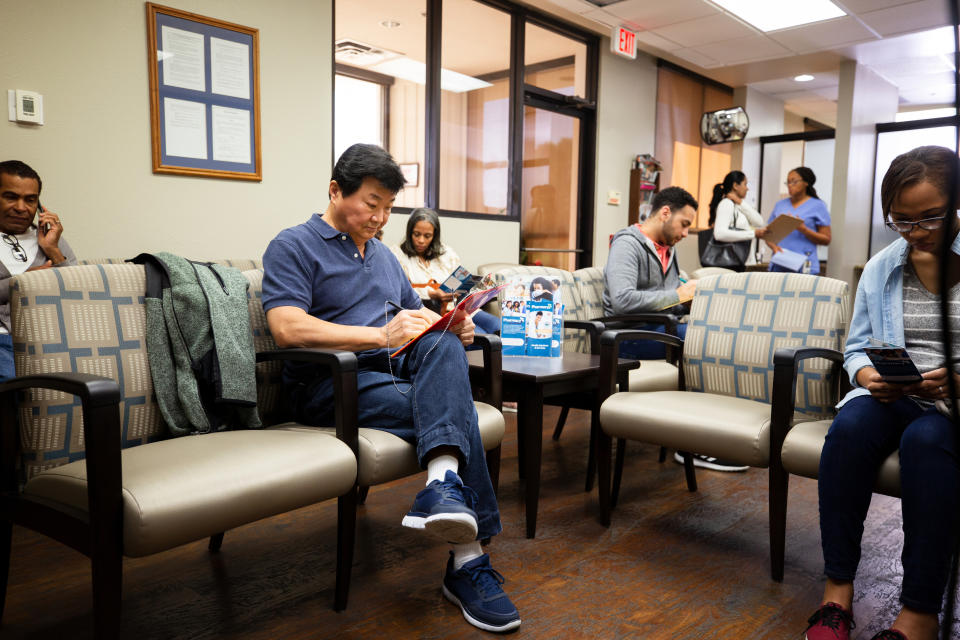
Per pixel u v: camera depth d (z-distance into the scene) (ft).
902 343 5.08
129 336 4.79
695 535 6.44
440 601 5.08
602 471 6.57
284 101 11.62
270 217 11.62
